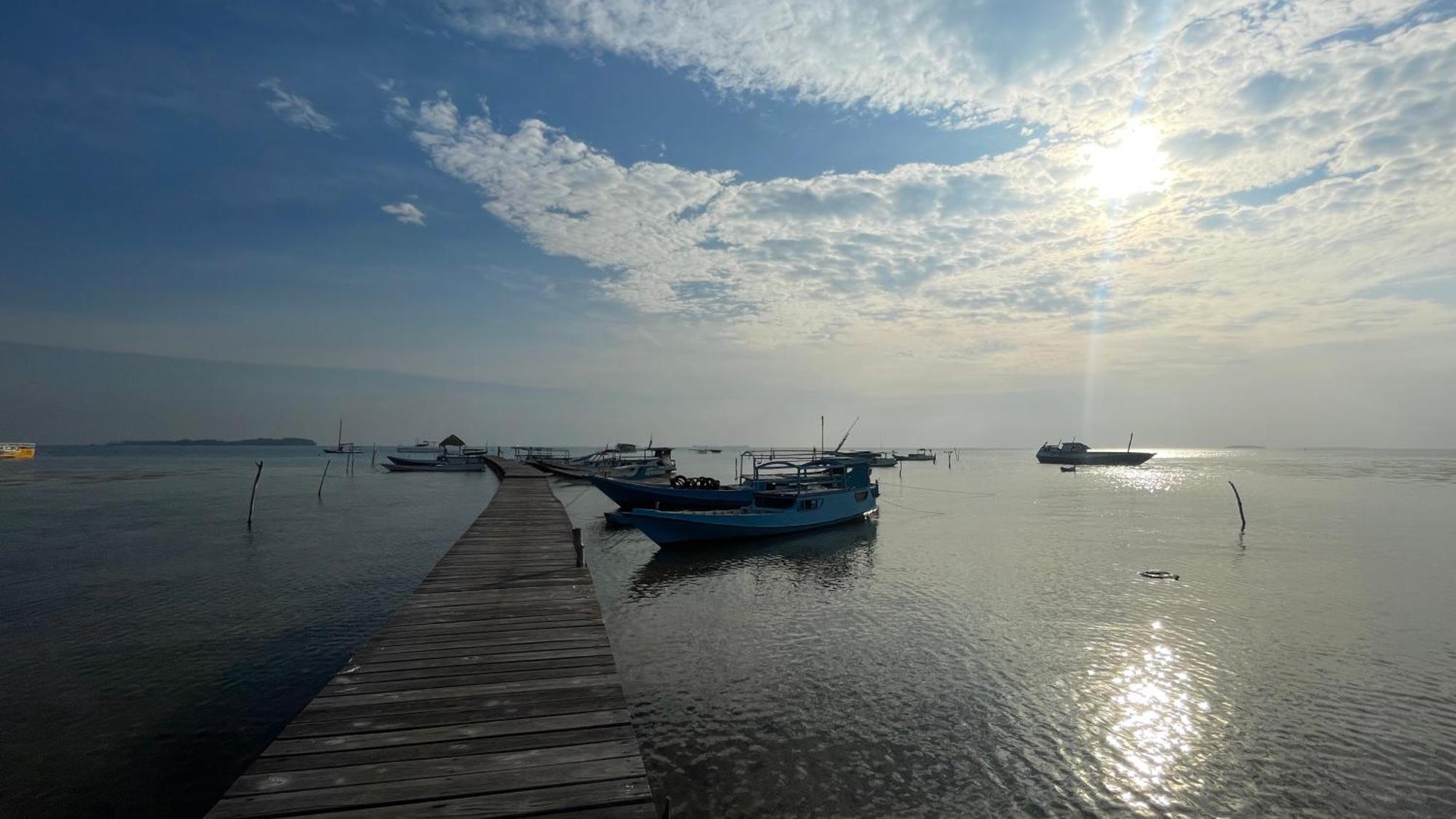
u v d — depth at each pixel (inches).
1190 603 685.3
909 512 1589.6
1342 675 485.1
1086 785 341.1
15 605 659.4
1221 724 406.3
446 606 465.1
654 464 2379.4
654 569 876.0
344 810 207.2
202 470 3491.6
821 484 1349.7
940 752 372.2
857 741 384.5
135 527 1221.7
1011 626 602.9
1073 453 4352.9
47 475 2861.7
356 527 1245.7
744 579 814.5
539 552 679.1
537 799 215.6
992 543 1083.9
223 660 505.0
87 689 447.5
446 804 211.5
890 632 585.3
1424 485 2508.6
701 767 354.6
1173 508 1652.3
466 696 302.0
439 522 1327.5
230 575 801.6
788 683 469.4
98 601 674.8
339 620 611.5
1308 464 4940.9
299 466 4173.2
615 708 290.7
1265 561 913.5
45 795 319.3
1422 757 365.4
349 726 268.2
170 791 324.2
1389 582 780.0
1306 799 328.5
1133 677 480.4
